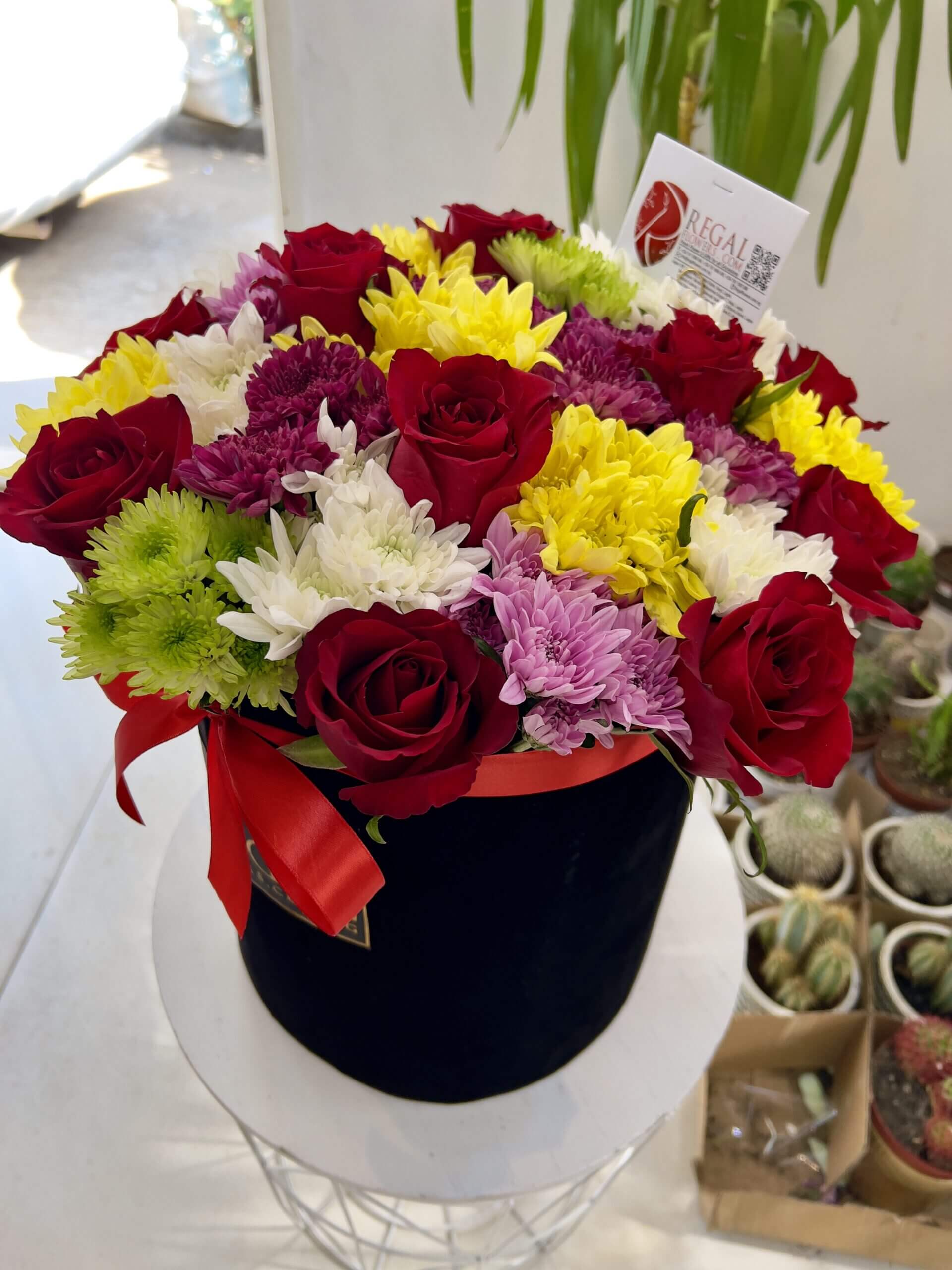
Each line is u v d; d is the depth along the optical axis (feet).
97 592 1.37
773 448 1.77
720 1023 2.22
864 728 4.27
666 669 1.41
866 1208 2.84
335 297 1.73
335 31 4.42
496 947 1.72
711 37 3.60
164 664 1.33
